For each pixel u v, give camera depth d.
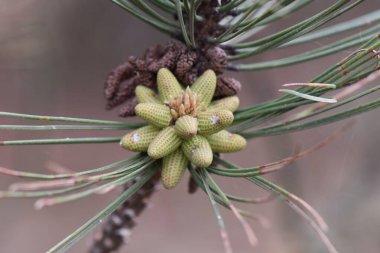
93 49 1.42
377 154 0.88
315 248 0.81
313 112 0.39
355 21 0.41
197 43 0.40
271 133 0.40
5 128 0.35
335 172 1.27
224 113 0.38
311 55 0.41
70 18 1.28
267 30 1.01
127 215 0.47
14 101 1.22
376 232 0.82
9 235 1.14
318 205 0.90
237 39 0.43
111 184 0.36
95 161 1.47
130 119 1.45
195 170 0.39
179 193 1.45
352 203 0.84
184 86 0.41
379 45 0.35
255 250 1.30
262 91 0.76
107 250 0.48
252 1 0.40
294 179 0.79
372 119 0.90
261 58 0.95
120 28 1.42
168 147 0.38
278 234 0.89
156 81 0.41
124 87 0.41
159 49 0.41
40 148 0.90
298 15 1.08
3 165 1.17
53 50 0.73
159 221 1.40
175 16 0.40
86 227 0.35
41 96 0.84
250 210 1.35
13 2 0.54
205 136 0.39
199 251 1.33
